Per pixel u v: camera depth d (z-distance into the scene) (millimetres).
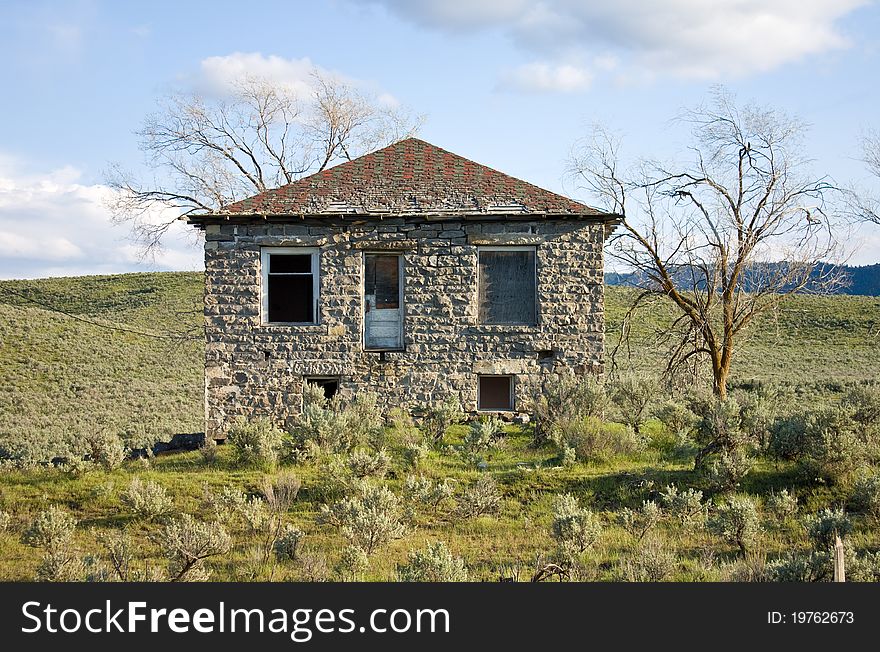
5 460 19016
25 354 47125
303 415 19922
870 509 13461
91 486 16438
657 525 13789
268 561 12352
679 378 27234
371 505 13523
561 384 19984
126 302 71875
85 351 50000
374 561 12289
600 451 17688
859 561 10758
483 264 21719
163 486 16234
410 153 23438
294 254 21719
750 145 26234
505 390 21750
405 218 21344
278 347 21375
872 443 16047
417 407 20922
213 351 21344
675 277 28094
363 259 21594
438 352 21359
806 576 10430
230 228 21469
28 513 15180
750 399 19391
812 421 16094
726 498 14898
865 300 70188
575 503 13484
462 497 15148
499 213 21219
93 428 33062
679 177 26828
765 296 26703
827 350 56125
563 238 21469
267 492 14648
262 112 39062
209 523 14328
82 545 13633
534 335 21344
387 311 21734
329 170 22781
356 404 20359
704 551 12188
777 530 13305
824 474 15070
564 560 11617
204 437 21562
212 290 21422
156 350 54000
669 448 18719
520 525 14180
